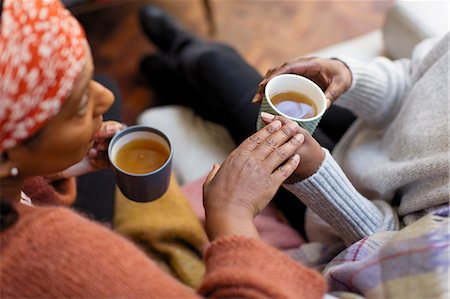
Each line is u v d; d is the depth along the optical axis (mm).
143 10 1727
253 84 1124
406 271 575
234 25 1885
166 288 503
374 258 624
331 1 1936
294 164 633
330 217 772
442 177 707
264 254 537
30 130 502
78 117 548
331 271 685
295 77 714
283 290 510
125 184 732
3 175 543
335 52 1280
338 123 1125
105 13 1908
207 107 1259
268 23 1887
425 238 580
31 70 479
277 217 1094
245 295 503
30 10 482
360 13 1910
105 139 784
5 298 485
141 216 1019
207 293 541
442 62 793
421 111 783
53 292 480
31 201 787
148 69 1692
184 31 1646
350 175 923
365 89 861
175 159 1204
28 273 485
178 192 1068
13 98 480
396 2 1152
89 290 480
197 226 1019
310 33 1861
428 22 1099
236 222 583
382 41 1284
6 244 500
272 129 641
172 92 1691
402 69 932
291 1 1937
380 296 590
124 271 496
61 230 506
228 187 607
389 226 768
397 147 815
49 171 585
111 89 1122
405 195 786
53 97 496
